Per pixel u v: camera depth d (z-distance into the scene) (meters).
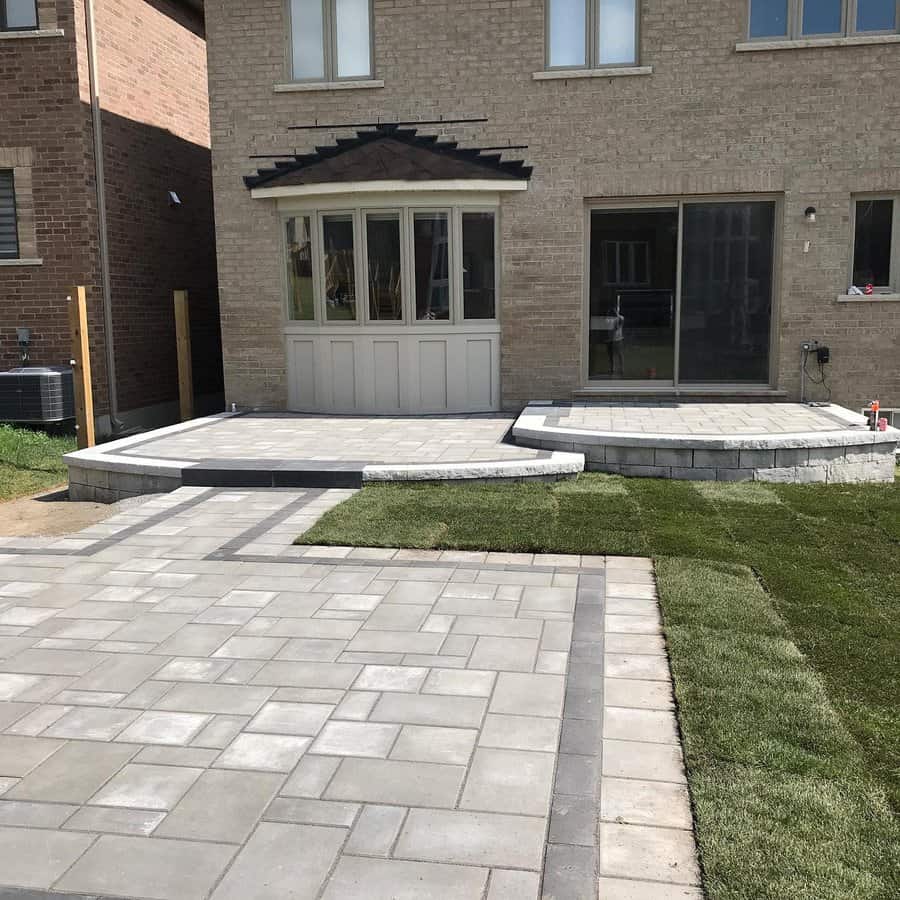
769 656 4.49
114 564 6.15
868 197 11.38
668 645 4.63
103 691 4.21
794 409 10.84
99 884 2.85
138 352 13.79
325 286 12.02
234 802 3.29
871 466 8.97
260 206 12.17
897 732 3.75
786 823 3.09
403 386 11.95
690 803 3.25
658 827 3.12
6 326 12.84
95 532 6.96
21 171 12.48
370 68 11.91
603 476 8.64
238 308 12.41
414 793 3.33
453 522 6.92
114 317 13.12
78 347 10.43
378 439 9.93
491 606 5.28
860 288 11.49
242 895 2.79
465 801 3.27
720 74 11.23
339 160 11.62
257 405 12.53
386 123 11.84
